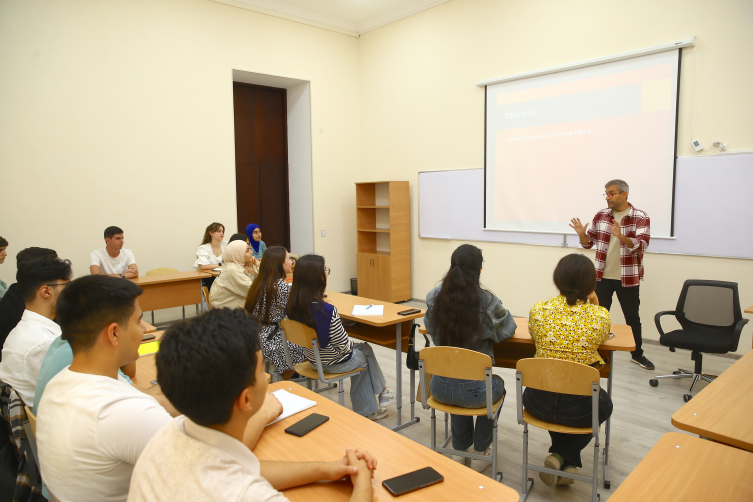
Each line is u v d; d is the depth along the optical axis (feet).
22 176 14.58
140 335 3.91
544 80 16.14
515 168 17.24
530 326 7.29
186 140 17.79
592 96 15.02
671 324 13.83
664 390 11.15
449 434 9.32
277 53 19.98
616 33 14.33
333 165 22.26
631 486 3.85
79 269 15.74
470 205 18.83
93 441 3.28
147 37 16.66
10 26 14.12
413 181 20.98
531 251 17.07
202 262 16.47
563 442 7.39
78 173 15.56
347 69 22.44
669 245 13.75
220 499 2.35
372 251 22.77
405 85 20.83
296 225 22.77
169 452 2.50
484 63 17.85
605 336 6.82
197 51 17.84
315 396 5.52
